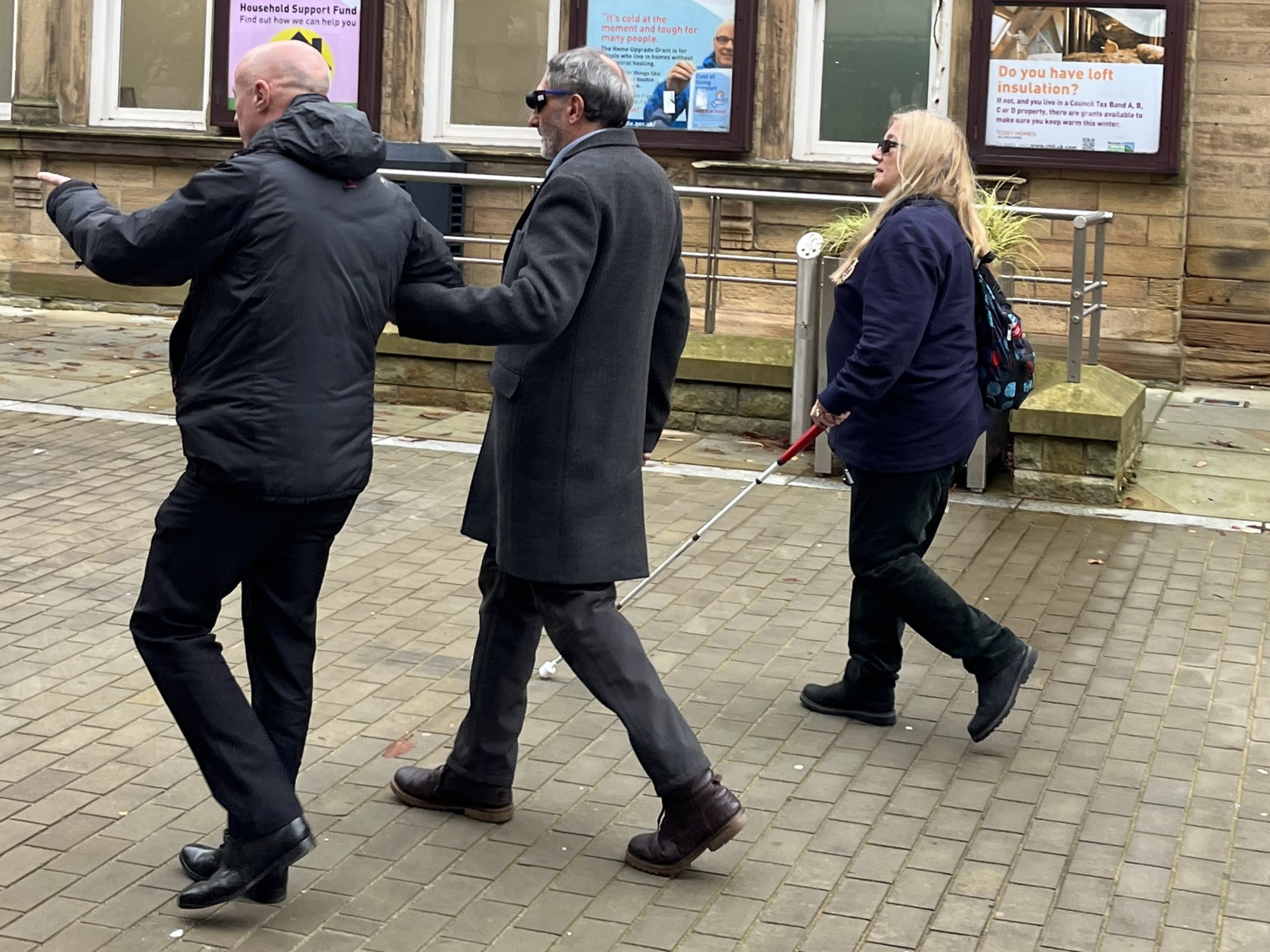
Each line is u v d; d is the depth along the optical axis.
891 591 4.92
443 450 8.98
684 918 3.90
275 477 3.63
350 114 3.72
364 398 3.79
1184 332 11.80
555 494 4.05
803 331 8.67
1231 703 5.48
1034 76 11.54
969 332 4.88
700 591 6.62
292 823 3.78
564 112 4.03
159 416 9.52
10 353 11.19
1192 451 9.43
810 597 6.58
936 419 4.81
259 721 3.86
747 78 12.10
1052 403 8.23
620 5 12.20
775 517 7.83
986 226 8.67
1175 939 3.86
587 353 4.02
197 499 3.69
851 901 4.01
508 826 4.40
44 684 5.32
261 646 3.93
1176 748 5.07
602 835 4.36
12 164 13.23
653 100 12.26
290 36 12.74
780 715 5.27
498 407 4.14
